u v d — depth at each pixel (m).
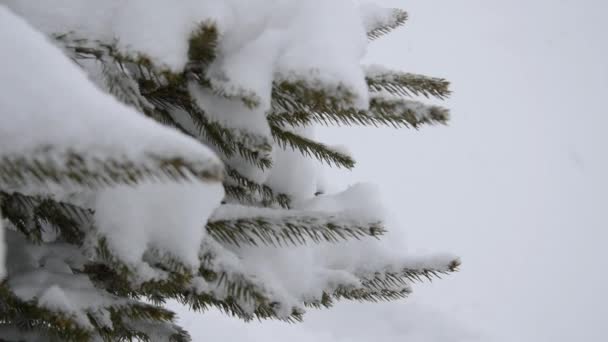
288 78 1.39
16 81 0.78
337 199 2.04
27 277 1.35
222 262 1.50
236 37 1.50
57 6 1.43
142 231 1.36
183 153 0.71
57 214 1.49
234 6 1.47
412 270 1.86
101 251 1.35
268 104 1.42
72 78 0.80
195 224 1.40
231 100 1.55
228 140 1.67
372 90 1.63
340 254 1.89
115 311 1.37
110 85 1.39
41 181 0.77
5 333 1.46
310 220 1.58
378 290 1.91
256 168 1.82
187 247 1.38
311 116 1.65
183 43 1.37
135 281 1.33
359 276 1.88
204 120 1.63
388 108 1.49
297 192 1.99
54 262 1.46
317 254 1.87
